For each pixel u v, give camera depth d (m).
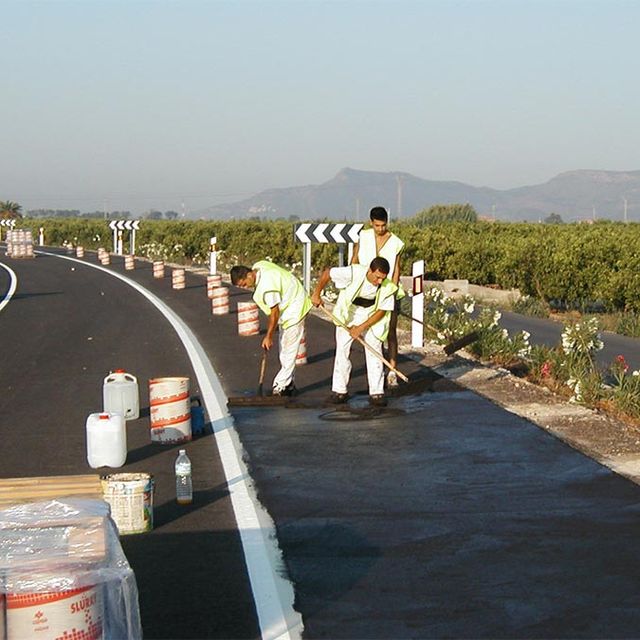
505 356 16.28
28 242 55.84
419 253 37.31
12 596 4.50
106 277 39.03
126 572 4.80
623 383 12.77
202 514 7.77
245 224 50.00
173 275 32.34
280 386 12.56
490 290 31.73
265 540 7.12
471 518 7.57
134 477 7.43
